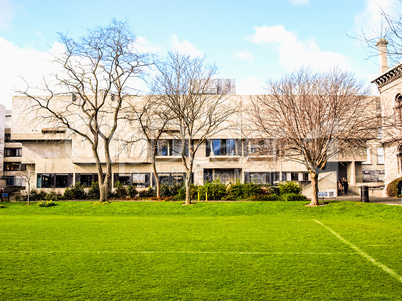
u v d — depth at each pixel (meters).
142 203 27.86
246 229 16.55
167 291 7.81
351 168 41.59
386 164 37.91
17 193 42.84
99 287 8.09
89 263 10.23
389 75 33.00
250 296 7.49
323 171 35.84
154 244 12.98
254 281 8.51
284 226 17.41
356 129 22.16
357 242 13.06
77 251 11.84
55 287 8.09
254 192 31.64
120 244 13.02
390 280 8.49
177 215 24.78
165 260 10.56
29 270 9.50
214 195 32.00
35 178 42.25
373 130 22.47
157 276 8.94
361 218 20.48
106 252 11.66
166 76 28.50
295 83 24.66
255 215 23.47
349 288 7.95
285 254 11.27
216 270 9.46
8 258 10.86
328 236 14.34
